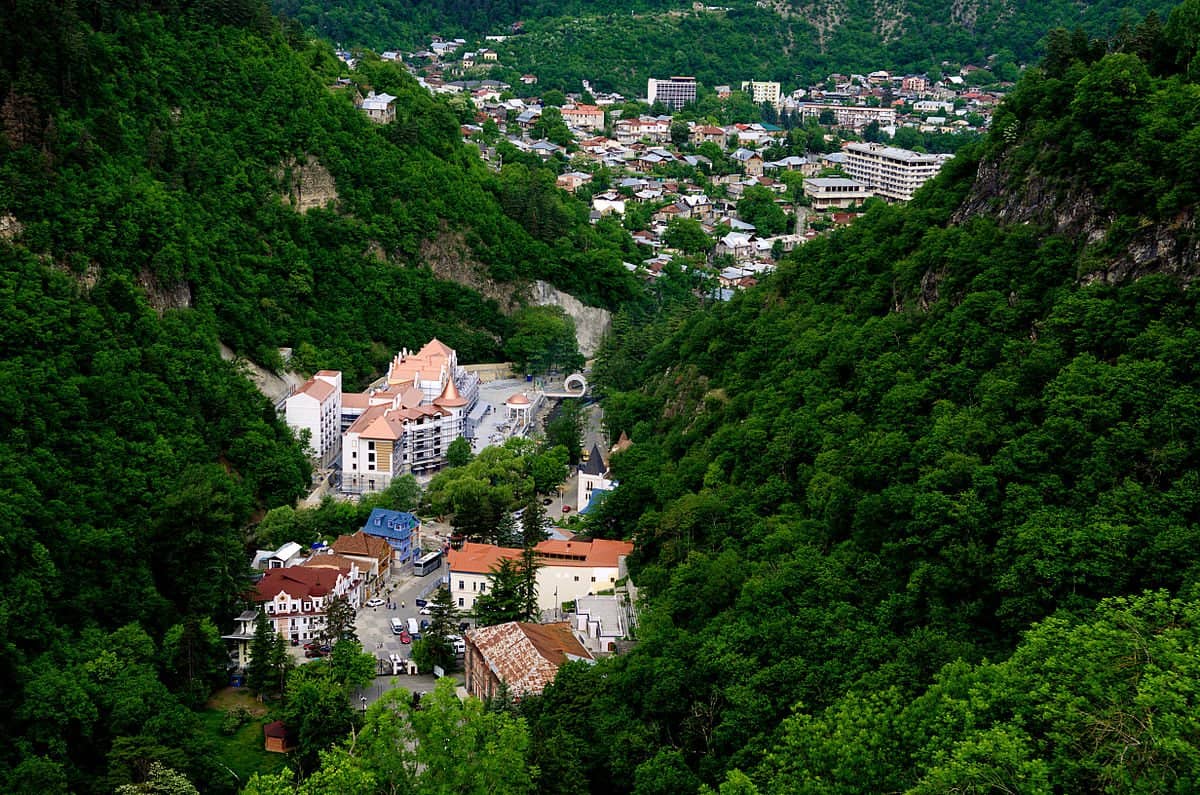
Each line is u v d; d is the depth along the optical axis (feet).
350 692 636.48
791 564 579.48
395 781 458.50
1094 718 364.38
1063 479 526.98
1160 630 406.21
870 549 573.33
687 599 615.16
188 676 654.53
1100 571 470.39
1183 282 561.84
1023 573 488.85
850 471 614.75
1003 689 403.75
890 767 411.75
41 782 544.62
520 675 603.67
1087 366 555.28
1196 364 525.75
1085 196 632.38
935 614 510.58
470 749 467.11
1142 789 339.16
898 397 631.15
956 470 547.49
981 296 640.58
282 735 609.42
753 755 483.51
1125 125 630.74
